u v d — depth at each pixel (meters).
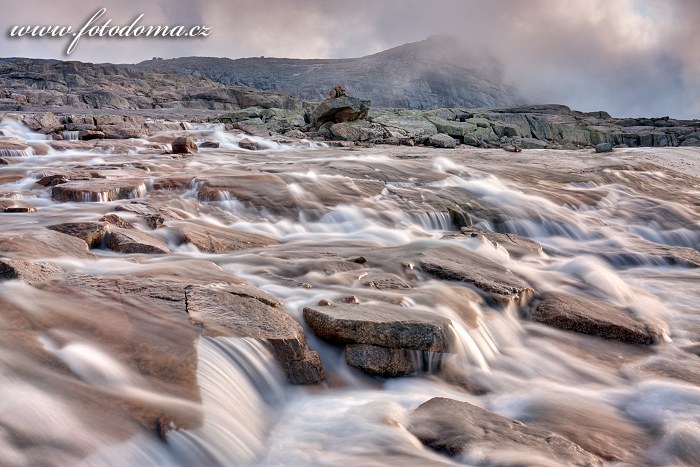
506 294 7.90
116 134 26.66
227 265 8.11
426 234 11.95
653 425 5.34
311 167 17.86
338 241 10.84
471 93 185.25
